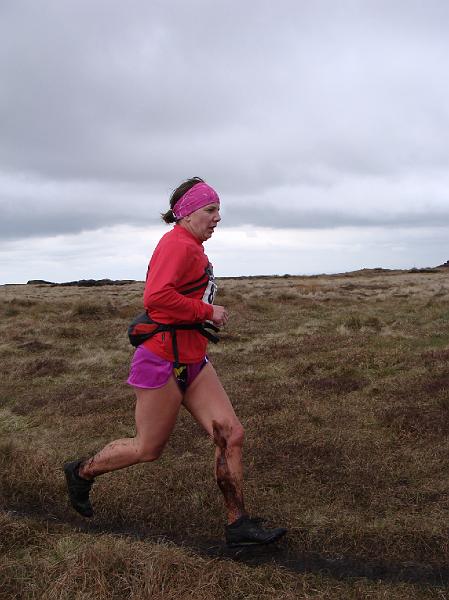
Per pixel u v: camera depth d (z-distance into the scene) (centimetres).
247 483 423
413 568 308
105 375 916
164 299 301
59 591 282
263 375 832
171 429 327
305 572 305
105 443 550
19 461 467
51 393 800
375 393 681
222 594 281
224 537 351
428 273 5388
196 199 323
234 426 322
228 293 2262
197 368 324
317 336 1171
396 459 470
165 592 278
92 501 398
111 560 302
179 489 419
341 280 4341
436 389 648
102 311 1680
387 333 1120
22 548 334
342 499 397
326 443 511
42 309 1836
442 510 372
